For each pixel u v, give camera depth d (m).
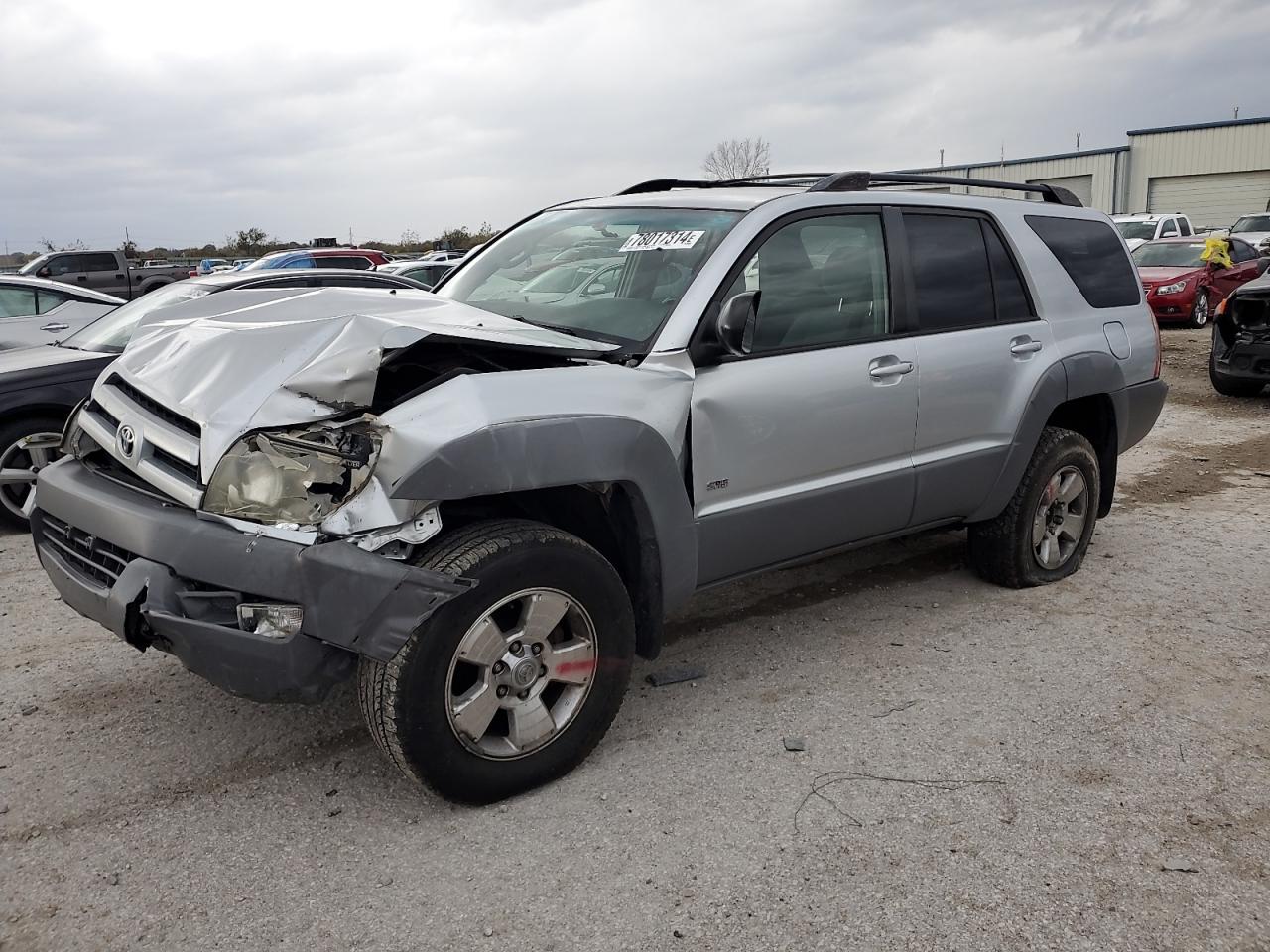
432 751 2.96
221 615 2.93
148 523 2.94
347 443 2.83
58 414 6.36
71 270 23.02
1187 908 2.73
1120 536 6.16
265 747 3.58
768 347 3.79
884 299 4.23
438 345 3.29
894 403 4.14
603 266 4.00
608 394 3.25
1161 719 3.78
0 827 3.10
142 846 3.00
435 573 2.84
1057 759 3.49
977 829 3.08
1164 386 5.55
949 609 4.90
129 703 3.92
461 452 2.85
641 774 3.38
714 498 3.63
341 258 18.50
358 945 2.59
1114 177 41.56
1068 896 2.77
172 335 3.54
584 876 2.86
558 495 3.44
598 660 3.30
